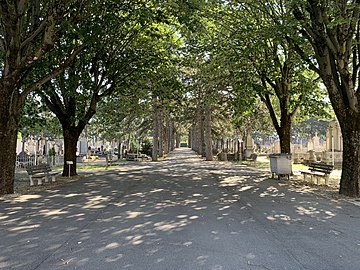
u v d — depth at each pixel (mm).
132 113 33219
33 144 39688
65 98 18438
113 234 6738
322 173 15492
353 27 11789
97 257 5387
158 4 13078
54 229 7121
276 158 17125
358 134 11836
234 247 5949
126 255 5484
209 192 12586
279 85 19078
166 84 20062
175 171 22422
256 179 17234
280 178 17203
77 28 12688
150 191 12820
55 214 8625
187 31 15672
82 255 5480
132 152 46375
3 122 11805
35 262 5160
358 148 11828
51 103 18656
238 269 4914
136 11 13414
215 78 20922
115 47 19078
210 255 5516
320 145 42031
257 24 15648
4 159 11898
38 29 12023
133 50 19234
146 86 20812
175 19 15484
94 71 18844
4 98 11695
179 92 22016
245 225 7562
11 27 11109
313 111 19891
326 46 12125
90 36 12656
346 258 5449
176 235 6688
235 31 16797
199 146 51656
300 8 12867
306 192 12719
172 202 10422
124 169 24969
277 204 10195
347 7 10156
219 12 17094
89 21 13586
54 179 16438
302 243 6234
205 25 17516
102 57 18203
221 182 15875
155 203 10234
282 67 18625
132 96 24375
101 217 8281
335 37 11711
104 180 16844
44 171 15961
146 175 19516
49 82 16719
